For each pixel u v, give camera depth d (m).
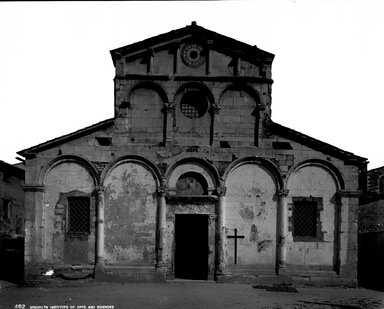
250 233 19.34
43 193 19.09
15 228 29.05
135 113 19.95
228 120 20.09
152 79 20.11
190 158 19.64
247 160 19.75
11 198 28.39
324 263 19.22
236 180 19.67
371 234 21.12
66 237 18.95
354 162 19.62
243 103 20.25
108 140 19.55
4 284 18.17
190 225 23.14
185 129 19.98
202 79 20.19
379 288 18.86
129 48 20.31
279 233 19.25
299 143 19.83
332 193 19.61
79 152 19.39
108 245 19.05
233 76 20.27
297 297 16.08
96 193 19.19
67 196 19.17
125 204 19.30
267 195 19.58
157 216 19.25
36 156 19.28
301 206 19.70
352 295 16.89
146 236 19.16
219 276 18.94
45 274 18.61
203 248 20.62
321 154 19.75
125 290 16.75
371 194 24.05
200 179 19.78
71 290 16.75
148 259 19.03
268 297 15.89
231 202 19.52
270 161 19.64
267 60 20.48
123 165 19.56
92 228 19.03
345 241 19.25
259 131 19.95
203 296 15.68
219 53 20.62
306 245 19.30
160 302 14.35
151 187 19.45
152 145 19.69
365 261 21.92
